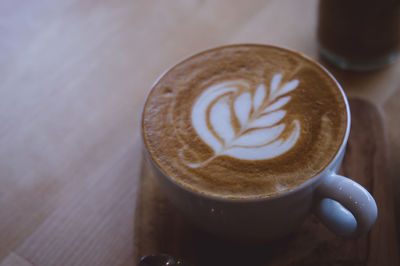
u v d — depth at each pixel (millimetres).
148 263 244
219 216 225
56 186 294
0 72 363
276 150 234
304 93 252
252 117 249
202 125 248
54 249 265
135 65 355
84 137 317
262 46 276
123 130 317
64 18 394
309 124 240
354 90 319
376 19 297
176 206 245
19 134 324
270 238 246
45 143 317
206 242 254
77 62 363
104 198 283
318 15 327
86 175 296
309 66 263
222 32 367
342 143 228
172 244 254
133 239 258
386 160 272
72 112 332
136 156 301
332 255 244
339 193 215
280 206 218
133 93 338
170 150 239
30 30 389
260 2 383
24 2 408
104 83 347
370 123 287
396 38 311
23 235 273
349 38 313
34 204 287
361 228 214
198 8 387
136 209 268
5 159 312
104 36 377
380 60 322
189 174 229
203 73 269
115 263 256
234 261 246
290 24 364
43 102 340
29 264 261
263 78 263
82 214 278
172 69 271
